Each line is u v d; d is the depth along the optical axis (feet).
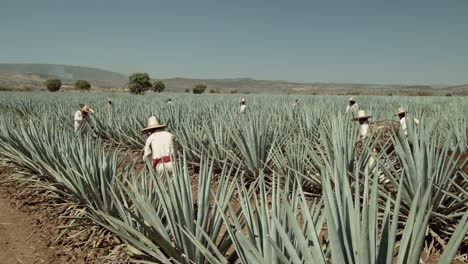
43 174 22.43
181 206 11.40
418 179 13.84
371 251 6.75
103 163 18.19
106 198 16.24
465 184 14.85
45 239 16.40
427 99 106.42
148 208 11.84
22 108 70.23
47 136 26.40
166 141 18.56
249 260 8.00
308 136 28.81
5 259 14.52
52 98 118.32
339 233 7.19
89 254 14.92
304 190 19.72
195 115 41.34
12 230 17.35
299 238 7.01
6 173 28.48
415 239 6.46
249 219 9.73
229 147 25.61
